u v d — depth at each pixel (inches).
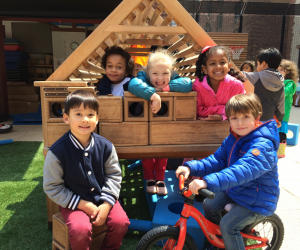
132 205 101.4
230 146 66.0
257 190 60.9
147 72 84.1
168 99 75.9
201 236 72.7
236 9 272.1
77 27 314.7
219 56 75.9
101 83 97.5
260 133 60.3
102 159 66.6
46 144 74.6
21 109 291.6
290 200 106.1
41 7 212.7
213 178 54.4
